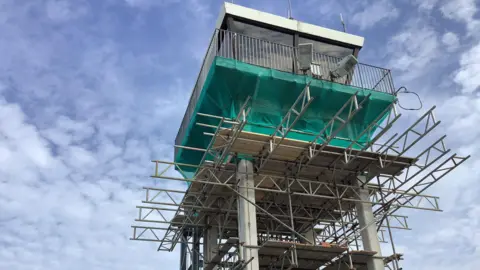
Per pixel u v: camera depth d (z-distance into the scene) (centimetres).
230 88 2061
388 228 2214
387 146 2067
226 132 1894
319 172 2197
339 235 2552
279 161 2092
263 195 2408
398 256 2055
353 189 2202
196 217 2492
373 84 2259
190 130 2341
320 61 2428
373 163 2148
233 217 2495
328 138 1930
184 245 2939
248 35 2391
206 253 2455
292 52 2270
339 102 2173
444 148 2006
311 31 2475
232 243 2041
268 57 2236
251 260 1820
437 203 2295
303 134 2180
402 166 2155
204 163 2041
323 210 2530
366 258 2066
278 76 2069
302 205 2456
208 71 2098
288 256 2020
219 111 2152
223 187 2272
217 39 2172
